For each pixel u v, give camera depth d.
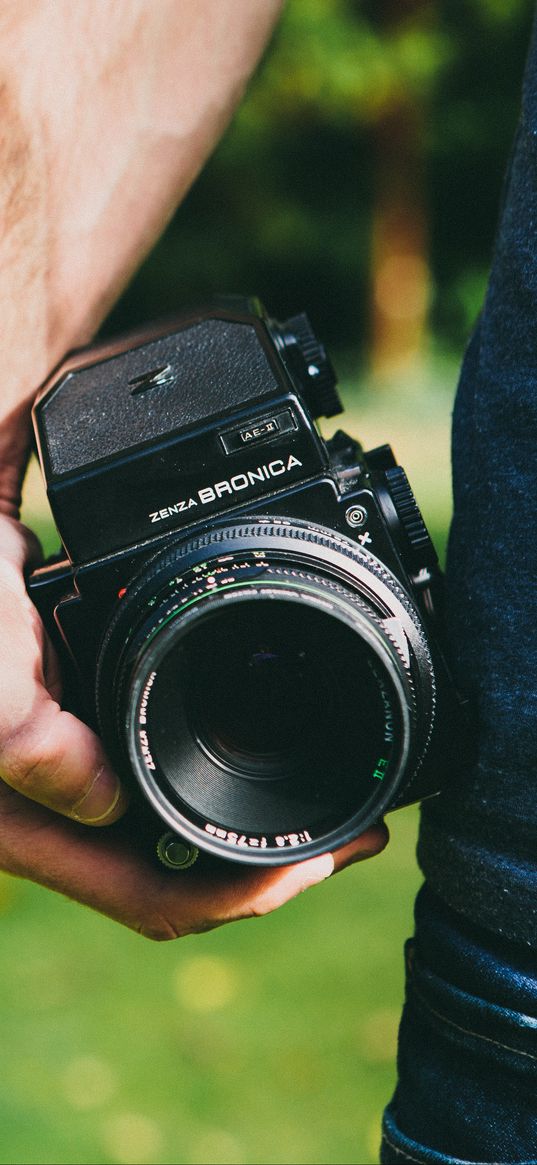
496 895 1.34
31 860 1.40
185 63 1.63
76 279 1.58
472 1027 1.36
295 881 1.42
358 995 3.08
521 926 1.33
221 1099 2.71
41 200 1.50
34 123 1.47
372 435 14.39
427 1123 1.41
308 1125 2.64
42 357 1.56
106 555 1.41
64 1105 2.69
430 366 21.03
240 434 1.41
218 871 1.41
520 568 1.34
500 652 1.35
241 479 1.41
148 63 1.58
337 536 1.42
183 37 1.61
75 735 1.30
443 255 22.36
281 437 1.41
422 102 19.34
